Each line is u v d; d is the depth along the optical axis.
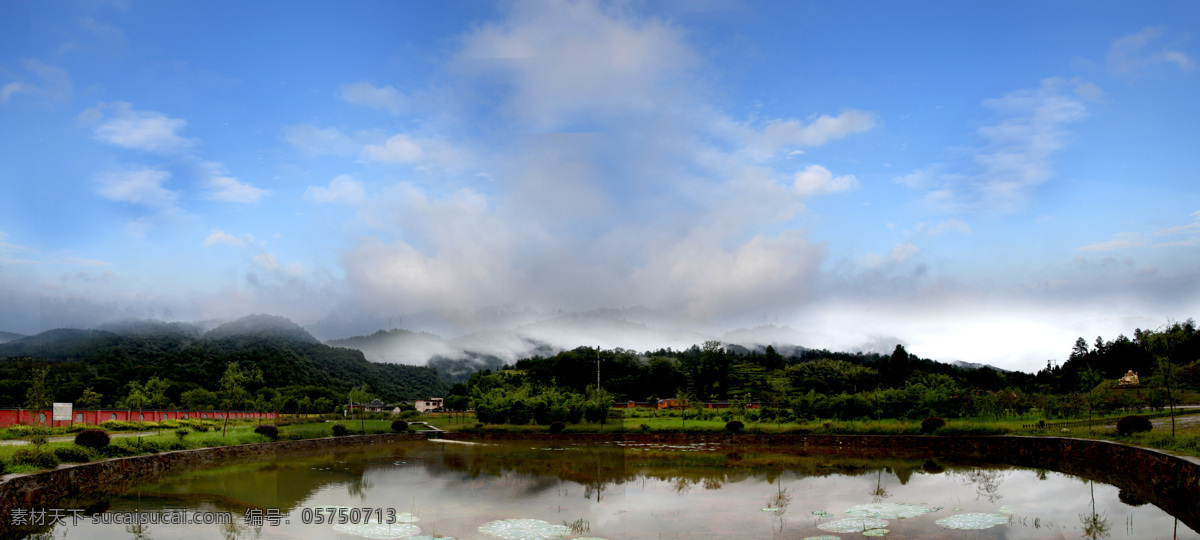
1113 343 92.12
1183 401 49.75
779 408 59.03
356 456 42.38
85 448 26.92
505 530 19.03
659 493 25.58
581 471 33.00
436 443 56.03
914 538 17.69
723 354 119.38
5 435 33.81
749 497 24.47
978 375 101.44
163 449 33.47
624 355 126.81
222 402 76.19
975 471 31.22
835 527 19.05
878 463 35.50
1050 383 89.69
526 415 71.31
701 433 53.00
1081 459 32.03
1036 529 18.48
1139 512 20.62
